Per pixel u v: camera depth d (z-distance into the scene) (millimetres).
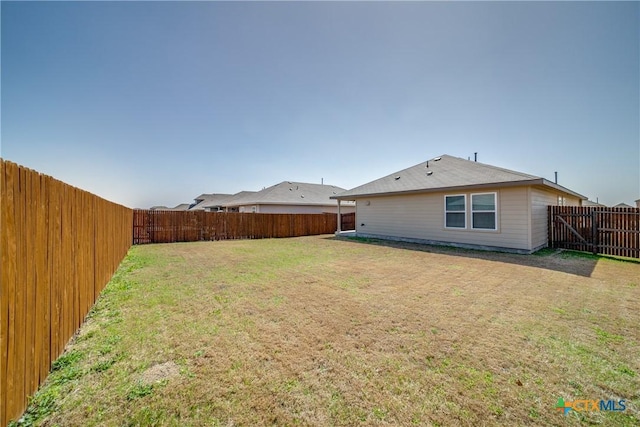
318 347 2916
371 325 3473
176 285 5379
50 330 2461
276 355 2754
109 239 5719
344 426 1848
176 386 2258
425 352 2811
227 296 4668
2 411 1690
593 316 3742
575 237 9281
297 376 2404
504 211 9250
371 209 13953
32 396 2068
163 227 14031
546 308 4051
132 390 2195
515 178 8945
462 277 5918
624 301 4355
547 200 10391
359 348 2896
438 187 10352
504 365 2572
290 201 22172
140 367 2525
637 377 2396
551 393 2180
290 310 4000
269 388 2238
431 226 11383
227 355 2752
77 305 3293
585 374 2432
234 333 3246
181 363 2604
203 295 4723
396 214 12766
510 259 7906
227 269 6922
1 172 1720
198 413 1959
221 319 3670
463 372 2461
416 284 5387
